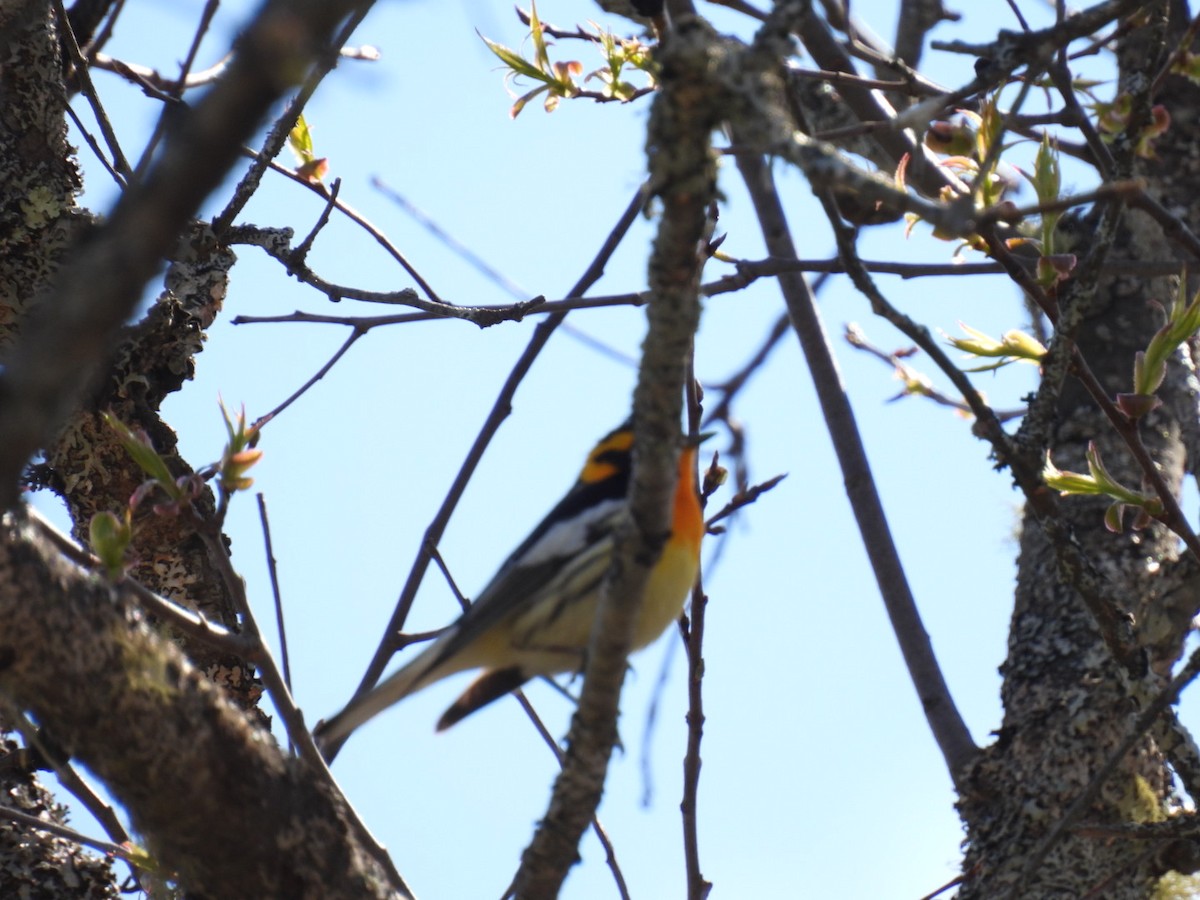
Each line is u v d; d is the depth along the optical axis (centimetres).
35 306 1012
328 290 1092
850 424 1214
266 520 998
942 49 798
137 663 641
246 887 665
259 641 801
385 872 717
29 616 616
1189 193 1152
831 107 1405
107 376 1011
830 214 773
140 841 855
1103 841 966
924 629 1123
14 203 1023
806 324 1260
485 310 1084
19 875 910
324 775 796
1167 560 1042
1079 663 1026
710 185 577
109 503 1012
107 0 1245
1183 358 1148
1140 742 995
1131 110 815
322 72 814
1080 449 1109
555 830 726
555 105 1096
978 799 1015
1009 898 889
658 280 599
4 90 1043
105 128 1086
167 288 1071
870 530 1171
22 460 367
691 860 920
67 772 930
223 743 659
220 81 360
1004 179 888
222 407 815
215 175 361
